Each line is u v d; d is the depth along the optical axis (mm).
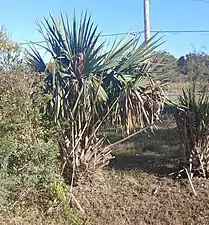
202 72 13289
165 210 6262
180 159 8547
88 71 6539
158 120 7414
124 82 6922
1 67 5539
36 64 6965
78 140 6832
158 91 7254
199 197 6707
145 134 11648
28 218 5715
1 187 5270
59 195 5969
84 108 6586
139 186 7207
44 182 5762
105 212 6152
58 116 6500
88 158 7008
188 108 7582
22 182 5590
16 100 5566
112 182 7395
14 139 5598
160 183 7371
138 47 6941
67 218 5801
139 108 6973
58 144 6590
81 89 6492
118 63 6902
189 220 5961
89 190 6945
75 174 6992
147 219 5965
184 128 7590
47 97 6195
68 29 6762
